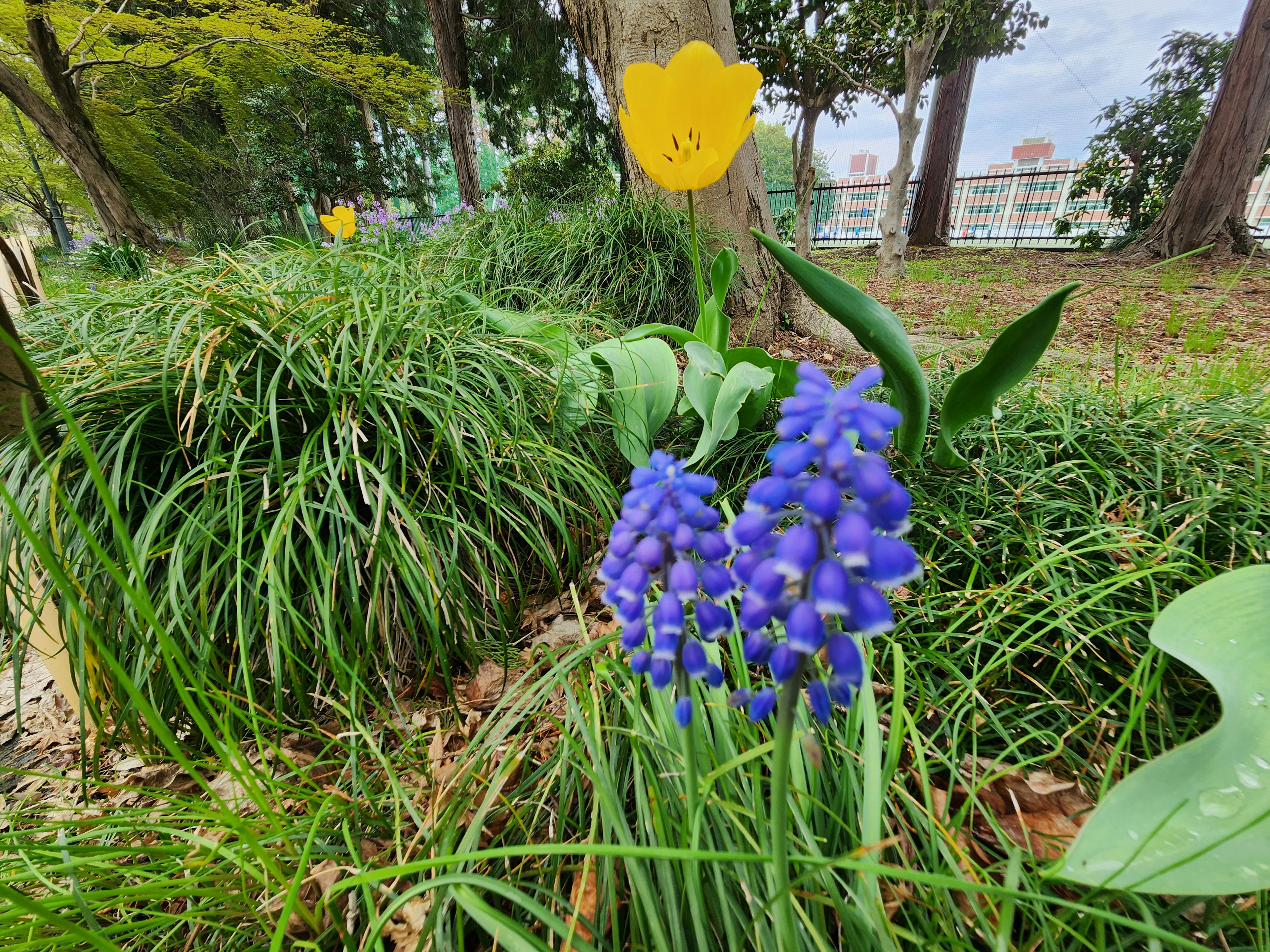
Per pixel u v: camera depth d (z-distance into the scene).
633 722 0.18
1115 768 0.20
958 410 0.29
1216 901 0.14
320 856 0.18
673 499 0.10
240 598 0.22
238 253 0.41
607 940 0.15
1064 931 0.15
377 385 0.30
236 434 0.28
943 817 0.17
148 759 0.23
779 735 0.10
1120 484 0.30
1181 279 1.17
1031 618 0.22
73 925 0.11
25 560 0.24
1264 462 0.30
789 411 0.09
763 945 0.13
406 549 0.25
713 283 0.37
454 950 0.15
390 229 0.83
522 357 0.37
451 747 0.23
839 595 0.08
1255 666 0.15
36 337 0.36
